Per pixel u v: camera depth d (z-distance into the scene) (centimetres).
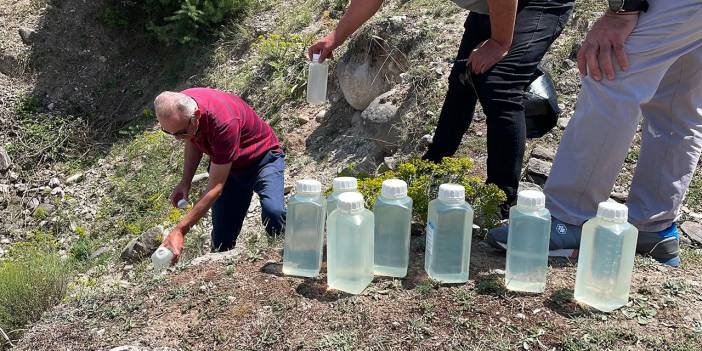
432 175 337
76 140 773
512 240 266
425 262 288
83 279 501
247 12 835
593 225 254
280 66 716
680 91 280
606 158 272
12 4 908
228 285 288
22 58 845
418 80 558
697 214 374
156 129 758
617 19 263
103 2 887
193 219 335
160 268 318
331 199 293
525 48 324
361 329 253
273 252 320
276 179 405
